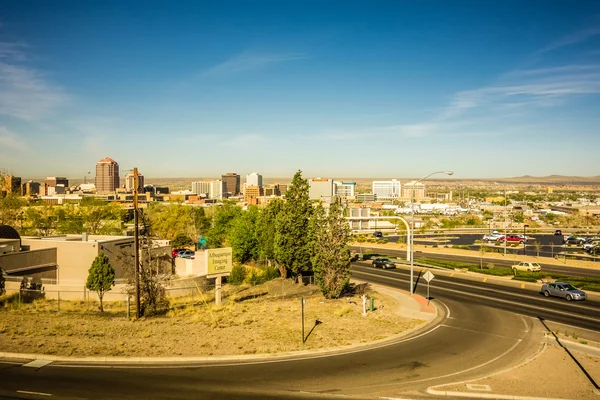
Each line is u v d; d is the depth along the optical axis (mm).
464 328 26359
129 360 19859
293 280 43250
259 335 24078
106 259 31078
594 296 36375
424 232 124438
